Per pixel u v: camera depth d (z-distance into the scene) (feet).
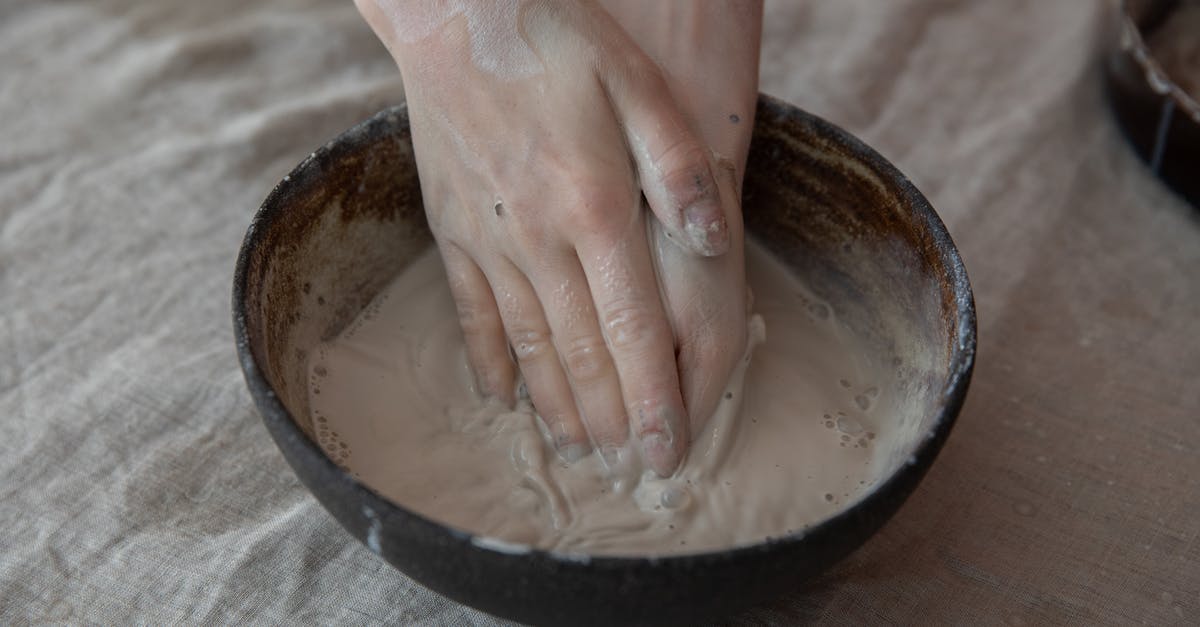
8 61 2.85
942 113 2.85
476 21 2.11
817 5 3.06
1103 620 2.08
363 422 2.12
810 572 1.81
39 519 2.16
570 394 2.09
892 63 2.93
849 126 2.80
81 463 2.23
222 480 2.22
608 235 2.05
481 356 2.15
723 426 2.07
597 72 2.07
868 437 2.13
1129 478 2.24
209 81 2.85
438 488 2.05
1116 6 3.04
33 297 2.45
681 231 2.03
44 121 2.74
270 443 2.27
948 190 2.67
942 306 2.04
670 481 2.04
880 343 2.20
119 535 2.15
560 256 2.08
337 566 2.11
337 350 2.19
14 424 2.27
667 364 2.04
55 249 2.53
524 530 2.00
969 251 2.56
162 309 2.45
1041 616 2.08
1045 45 3.00
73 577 2.10
